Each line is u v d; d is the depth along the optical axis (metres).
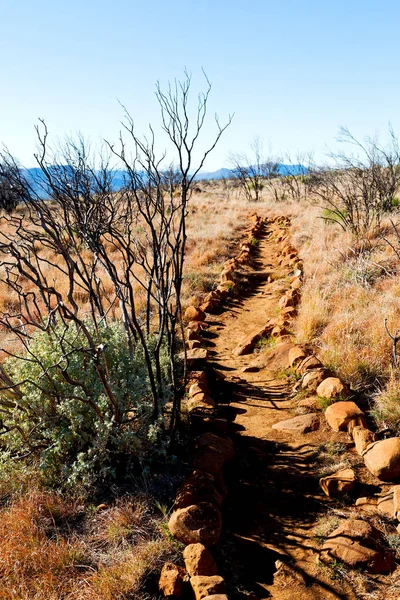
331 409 4.07
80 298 8.02
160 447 3.66
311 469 3.57
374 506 3.09
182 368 5.00
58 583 2.49
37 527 2.88
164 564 2.66
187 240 13.47
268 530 3.02
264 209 24.73
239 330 7.13
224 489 3.36
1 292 8.30
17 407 3.52
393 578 2.56
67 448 3.48
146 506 3.10
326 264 8.47
